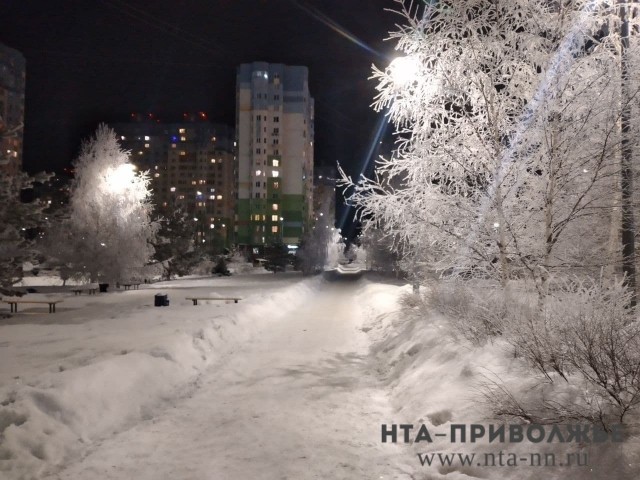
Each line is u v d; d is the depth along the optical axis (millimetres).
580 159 7480
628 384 4516
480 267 8305
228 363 10094
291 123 117125
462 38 8406
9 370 7938
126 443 5723
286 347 11930
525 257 7977
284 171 116500
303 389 8008
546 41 8047
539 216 8016
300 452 5375
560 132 7609
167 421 6520
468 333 7621
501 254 8078
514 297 7516
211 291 27078
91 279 28641
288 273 62250
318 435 5895
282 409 6941
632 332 5035
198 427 6258
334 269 86125
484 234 8141
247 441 5727
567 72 7539
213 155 149375
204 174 148500
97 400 6422
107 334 11719
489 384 5473
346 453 5332
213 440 5785
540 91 7676
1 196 16000
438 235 8594
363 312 19344
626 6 7629
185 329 11383
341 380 8625
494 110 8477
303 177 117875
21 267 17125
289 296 24016
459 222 8312
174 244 43656
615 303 6082
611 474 3836
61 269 28359
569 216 7391
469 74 8359
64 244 28203
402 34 8672
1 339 11180
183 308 17734
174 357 8984
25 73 112875
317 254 57719
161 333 11422
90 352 9188
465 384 5988
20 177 16547
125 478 4793
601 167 7328
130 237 29094
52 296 24047
